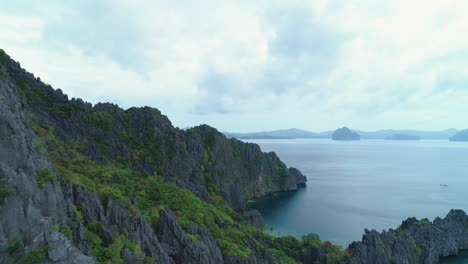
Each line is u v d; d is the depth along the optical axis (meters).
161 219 56.84
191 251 53.75
